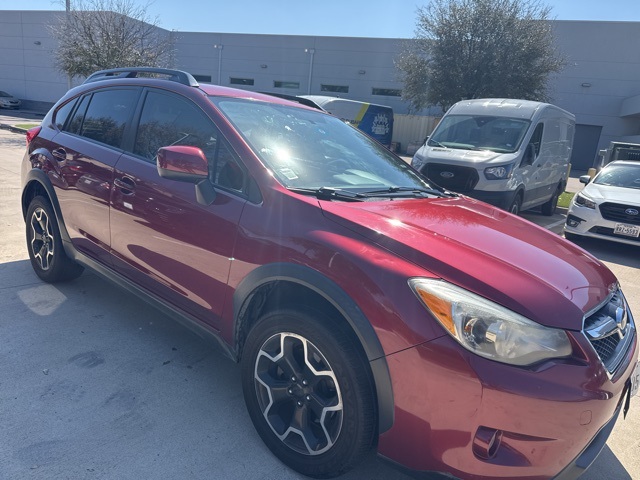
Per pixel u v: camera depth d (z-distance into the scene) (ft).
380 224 7.14
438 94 75.36
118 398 8.79
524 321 5.85
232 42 116.98
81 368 9.60
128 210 9.74
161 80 10.36
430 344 5.91
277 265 7.23
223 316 8.23
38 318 11.42
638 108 82.58
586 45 93.56
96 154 10.77
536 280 6.51
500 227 8.57
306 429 7.22
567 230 26.32
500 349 5.76
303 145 9.70
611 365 6.49
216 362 10.32
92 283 13.71
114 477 6.95
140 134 10.22
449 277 6.21
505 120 29.94
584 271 7.57
